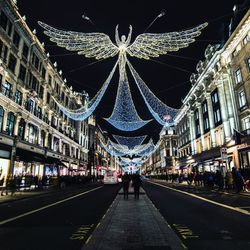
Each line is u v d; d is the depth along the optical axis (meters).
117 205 12.29
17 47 30.09
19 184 25.34
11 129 28.88
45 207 12.92
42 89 38.75
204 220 8.84
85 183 44.91
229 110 35.12
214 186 28.12
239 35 31.22
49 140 42.06
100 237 6.09
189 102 55.41
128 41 13.26
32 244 5.99
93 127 79.00
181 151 67.06
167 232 6.63
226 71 35.94
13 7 27.89
